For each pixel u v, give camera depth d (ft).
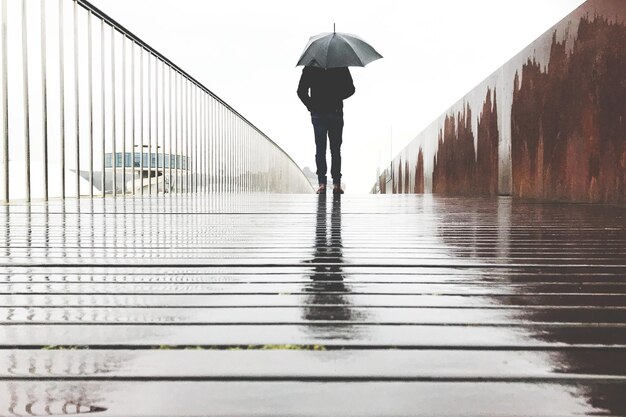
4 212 9.86
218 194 23.58
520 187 17.69
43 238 6.13
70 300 3.15
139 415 1.62
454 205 13.66
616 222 8.50
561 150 14.56
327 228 7.55
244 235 6.60
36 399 1.74
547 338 2.41
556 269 4.30
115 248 5.39
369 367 2.04
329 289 3.51
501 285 3.66
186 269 4.26
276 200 17.11
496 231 7.22
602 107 12.28
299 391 1.81
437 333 2.49
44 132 11.73
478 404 1.70
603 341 2.36
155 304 3.06
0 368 2.02
